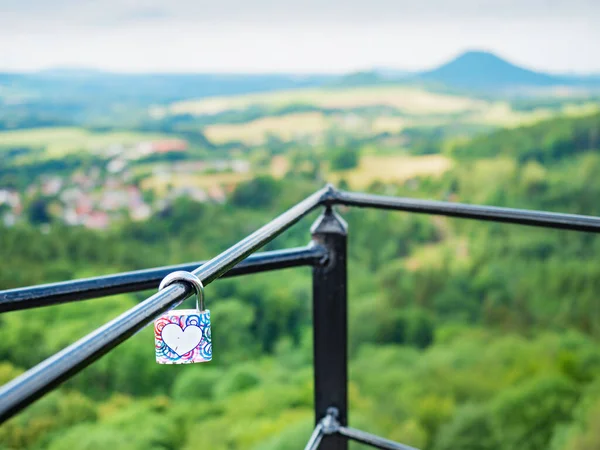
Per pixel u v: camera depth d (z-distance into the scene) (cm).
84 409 1741
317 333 103
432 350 2266
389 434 2197
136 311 51
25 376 40
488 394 2194
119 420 1744
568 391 2144
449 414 2159
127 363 1812
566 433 2086
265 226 77
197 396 1892
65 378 42
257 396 1911
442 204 94
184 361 65
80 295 76
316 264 99
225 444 1808
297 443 1845
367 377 2266
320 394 104
